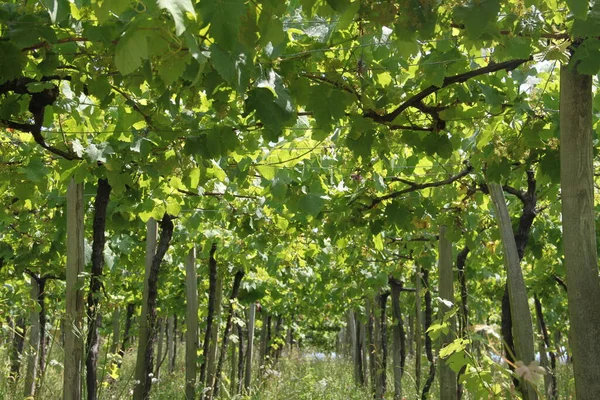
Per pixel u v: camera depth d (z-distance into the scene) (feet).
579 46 9.07
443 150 13.08
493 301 43.21
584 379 9.00
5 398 28.37
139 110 11.92
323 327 92.22
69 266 13.89
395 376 35.63
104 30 8.66
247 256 28.60
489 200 20.33
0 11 8.43
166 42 5.73
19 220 21.66
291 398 39.32
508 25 9.61
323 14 8.32
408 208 18.25
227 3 5.84
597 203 21.21
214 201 21.67
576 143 9.41
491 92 12.47
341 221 18.92
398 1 8.04
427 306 32.86
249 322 39.86
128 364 50.37
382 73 11.74
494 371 9.27
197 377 25.61
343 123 13.73
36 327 30.45
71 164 13.73
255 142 13.53
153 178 14.94
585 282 9.14
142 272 33.27
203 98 12.98
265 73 9.19
